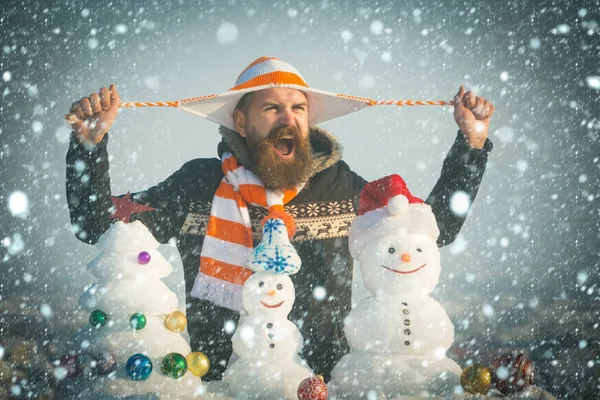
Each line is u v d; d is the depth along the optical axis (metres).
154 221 3.95
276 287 3.22
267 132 3.92
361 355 3.15
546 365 4.99
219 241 3.85
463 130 3.77
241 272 3.79
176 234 4.02
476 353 5.52
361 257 3.32
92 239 3.74
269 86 3.90
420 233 3.29
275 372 3.12
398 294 3.21
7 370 4.34
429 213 3.34
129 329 3.22
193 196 4.04
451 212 3.77
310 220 3.93
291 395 3.07
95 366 3.11
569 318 6.93
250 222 3.92
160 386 3.06
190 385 3.12
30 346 5.19
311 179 4.03
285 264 3.22
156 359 3.15
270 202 3.84
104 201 3.72
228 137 4.06
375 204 3.37
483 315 7.29
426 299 3.23
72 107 3.60
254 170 3.95
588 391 4.33
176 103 3.91
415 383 3.05
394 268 3.22
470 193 3.78
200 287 3.79
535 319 6.93
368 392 3.03
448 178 3.81
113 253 3.36
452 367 3.14
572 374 4.70
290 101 3.95
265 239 3.30
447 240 3.79
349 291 3.95
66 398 3.12
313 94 4.04
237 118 4.06
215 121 4.08
